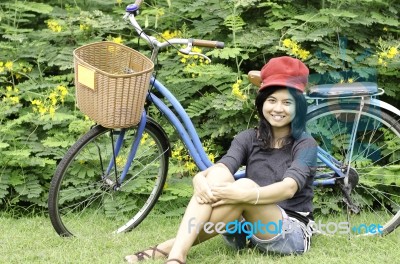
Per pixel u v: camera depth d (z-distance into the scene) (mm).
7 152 4547
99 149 4148
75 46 5344
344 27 5074
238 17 5035
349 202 3990
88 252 3801
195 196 3461
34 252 3814
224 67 4859
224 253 3748
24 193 4586
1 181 4598
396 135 4145
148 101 4043
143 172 4559
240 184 3398
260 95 3629
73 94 5023
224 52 4801
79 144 3914
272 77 3580
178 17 5445
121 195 4555
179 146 4750
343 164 4020
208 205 3428
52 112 4598
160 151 4250
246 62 5309
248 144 3754
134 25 4012
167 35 5145
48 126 4719
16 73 5223
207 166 4039
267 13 5344
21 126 4883
